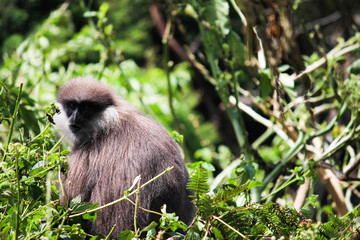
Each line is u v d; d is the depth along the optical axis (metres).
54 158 6.70
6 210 6.73
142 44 26.62
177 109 19.27
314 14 19.02
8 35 24.73
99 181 9.36
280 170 10.38
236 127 11.86
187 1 11.92
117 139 9.55
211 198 7.50
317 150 11.06
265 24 8.03
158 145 9.29
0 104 6.78
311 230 6.32
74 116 9.73
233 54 11.21
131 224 8.91
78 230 6.57
